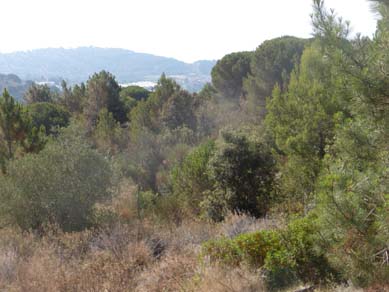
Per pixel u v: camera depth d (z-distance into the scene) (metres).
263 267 5.09
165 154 18.89
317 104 8.32
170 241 7.05
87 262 6.03
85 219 9.42
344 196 3.78
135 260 5.98
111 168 10.37
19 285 5.06
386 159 3.85
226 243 5.68
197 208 11.76
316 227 4.32
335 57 3.71
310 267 5.09
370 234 3.75
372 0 3.56
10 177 9.41
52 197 9.14
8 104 12.94
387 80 3.55
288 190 9.31
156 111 25.09
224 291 4.60
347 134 4.00
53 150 9.88
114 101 30.52
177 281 4.91
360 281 3.97
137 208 11.30
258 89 23.08
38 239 7.38
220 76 29.81
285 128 9.25
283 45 24.33
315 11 3.90
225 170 10.42
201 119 24.03
